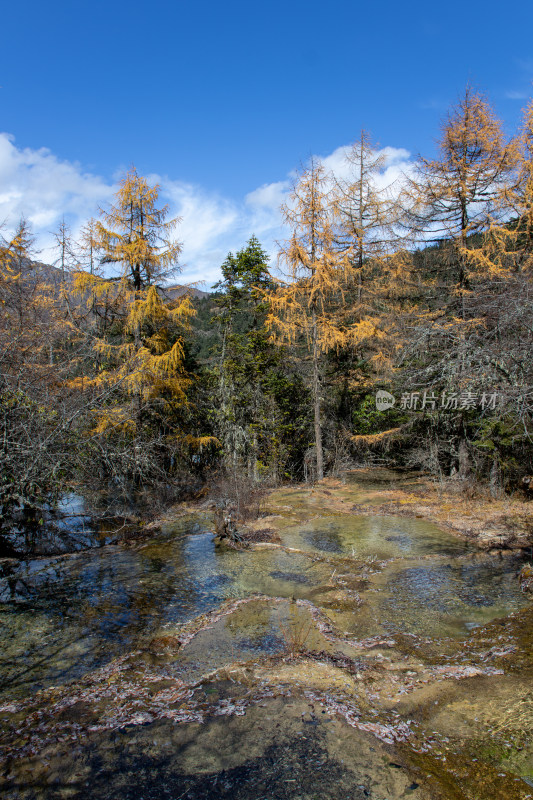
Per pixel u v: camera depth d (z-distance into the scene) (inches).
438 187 582.9
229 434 714.8
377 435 737.6
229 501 534.9
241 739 148.9
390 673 187.6
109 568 346.0
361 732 149.9
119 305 602.2
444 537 415.8
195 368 808.3
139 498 586.6
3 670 204.1
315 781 128.4
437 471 672.4
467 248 569.9
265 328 740.7
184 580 318.7
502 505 497.0
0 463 316.5
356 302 786.2
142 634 238.2
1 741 152.9
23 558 372.2
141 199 589.0
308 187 668.1
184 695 177.2
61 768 138.9
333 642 222.5
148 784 130.3
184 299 630.5
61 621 254.4
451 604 266.5
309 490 652.7
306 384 786.8
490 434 513.7
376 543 401.7
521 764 131.6
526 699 162.1
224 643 224.5
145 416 607.5
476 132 556.7
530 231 537.0
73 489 406.6
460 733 147.1
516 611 251.4
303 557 366.0
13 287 390.0
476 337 307.6
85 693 181.8
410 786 125.5
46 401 337.1
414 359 569.9
